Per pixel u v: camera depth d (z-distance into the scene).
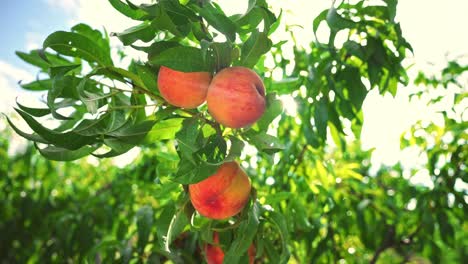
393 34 0.58
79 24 0.47
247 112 0.37
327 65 0.59
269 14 0.38
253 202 0.43
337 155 0.99
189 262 0.63
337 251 0.93
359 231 0.97
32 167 1.47
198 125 0.41
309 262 0.87
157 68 0.41
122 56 0.69
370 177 1.12
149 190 1.02
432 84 0.86
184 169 0.36
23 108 0.38
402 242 0.97
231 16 0.41
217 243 0.48
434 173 0.88
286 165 0.75
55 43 0.40
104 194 1.15
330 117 0.61
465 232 1.20
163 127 0.41
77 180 1.46
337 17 0.48
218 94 0.37
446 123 0.85
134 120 0.43
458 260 1.25
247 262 0.46
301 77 0.64
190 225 0.47
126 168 1.14
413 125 0.86
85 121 0.39
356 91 0.58
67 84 0.40
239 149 0.36
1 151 1.52
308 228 0.66
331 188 0.89
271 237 0.69
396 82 0.61
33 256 1.31
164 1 0.39
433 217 0.86
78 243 0.99
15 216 1.38
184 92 0.38
